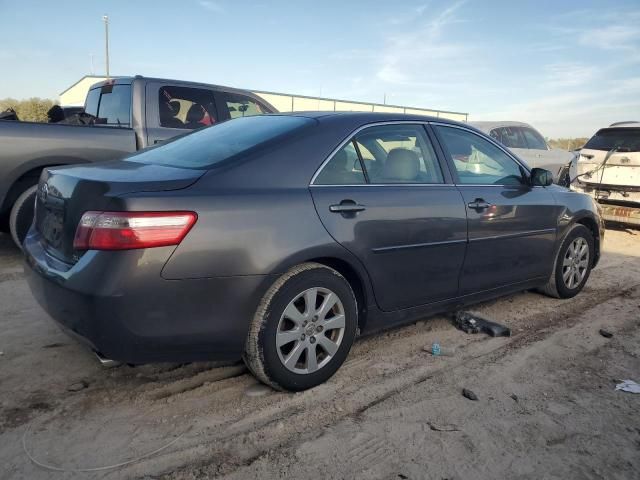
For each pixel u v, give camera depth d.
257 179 2.95
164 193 2.63
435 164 3.88
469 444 2.71
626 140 8.98
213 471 2.44
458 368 3.57
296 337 3.04
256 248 2.81
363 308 3.45
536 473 2.52
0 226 6.00
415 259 3.57
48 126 5.53
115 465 2.45
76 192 2.75
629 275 6.20
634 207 8.77
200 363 3.47
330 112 3.67
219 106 6.86
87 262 2.55
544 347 3.97
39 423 2.75
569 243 4.94
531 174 4.54
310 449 2.62
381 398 3.13
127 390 3.11
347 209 3.18
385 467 2.51
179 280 2.61
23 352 3.53
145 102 6.26
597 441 2.80
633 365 3.73
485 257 4.08
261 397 3.08
